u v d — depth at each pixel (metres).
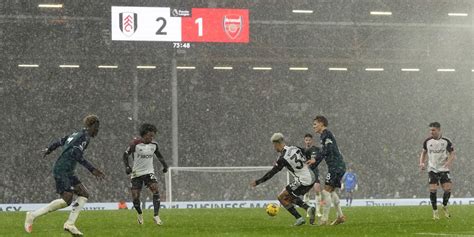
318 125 16.80
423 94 68.31
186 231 14.76
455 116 68.50
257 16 60.72
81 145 13.27
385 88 68.00
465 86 68.69
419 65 63.59
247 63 60.78
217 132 65.56
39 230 15.61
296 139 67.06
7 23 58.19
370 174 65.56
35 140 61.47
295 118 67.19
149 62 58.28
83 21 58.28
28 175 59.41
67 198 13.43
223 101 66.00
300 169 16.19
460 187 64.94
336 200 16.92
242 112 66.19
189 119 65.19
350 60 61.12
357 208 28.86
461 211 24.19
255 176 43.47
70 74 63.38
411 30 61.66
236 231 14.58
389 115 67.81
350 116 67.69
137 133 58.25
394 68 63.25
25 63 58.75
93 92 63.66
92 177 58.06
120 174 59.44
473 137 67.75
